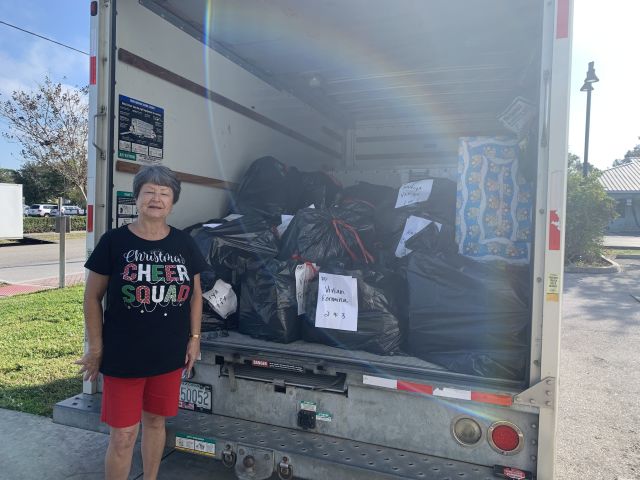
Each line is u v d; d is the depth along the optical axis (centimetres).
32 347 518
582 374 478
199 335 250
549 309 200
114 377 219
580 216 1287
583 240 1295
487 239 287
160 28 320
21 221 1502
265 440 237
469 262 257
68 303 750
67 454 312
